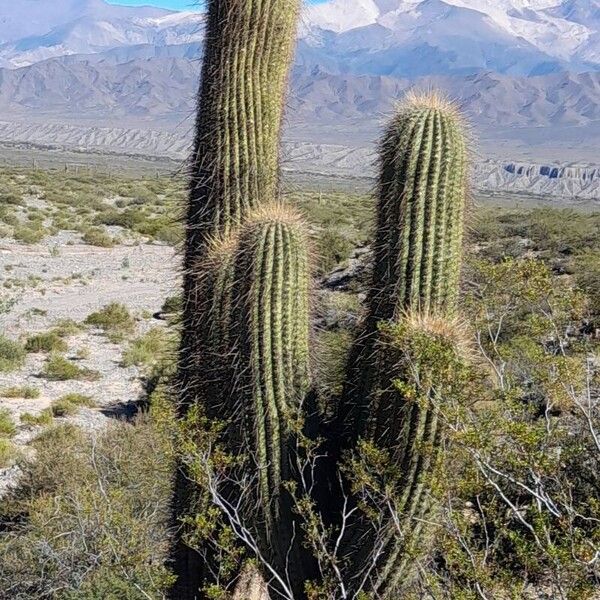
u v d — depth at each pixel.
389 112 5.44
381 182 5.31
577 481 5.42
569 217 32.38
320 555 4.75
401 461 4.84
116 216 41.94
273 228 5.31
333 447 5.51
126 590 6.04
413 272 5.12
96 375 16.27
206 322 5.64
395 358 4.90
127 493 7.77
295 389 5.29
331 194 62.91
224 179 5.99
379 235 5.32
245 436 5.33
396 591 4.91
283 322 5.25
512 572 4.38
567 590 4.05
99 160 136.62
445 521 4.57
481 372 4.95
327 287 18.48
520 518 4.23
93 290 26.61
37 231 36.44
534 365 6.39
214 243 5.82
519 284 5.75
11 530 8.16
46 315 22.39
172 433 5.72
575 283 17.36
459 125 5.23
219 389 5.51
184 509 5.79
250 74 5.98
